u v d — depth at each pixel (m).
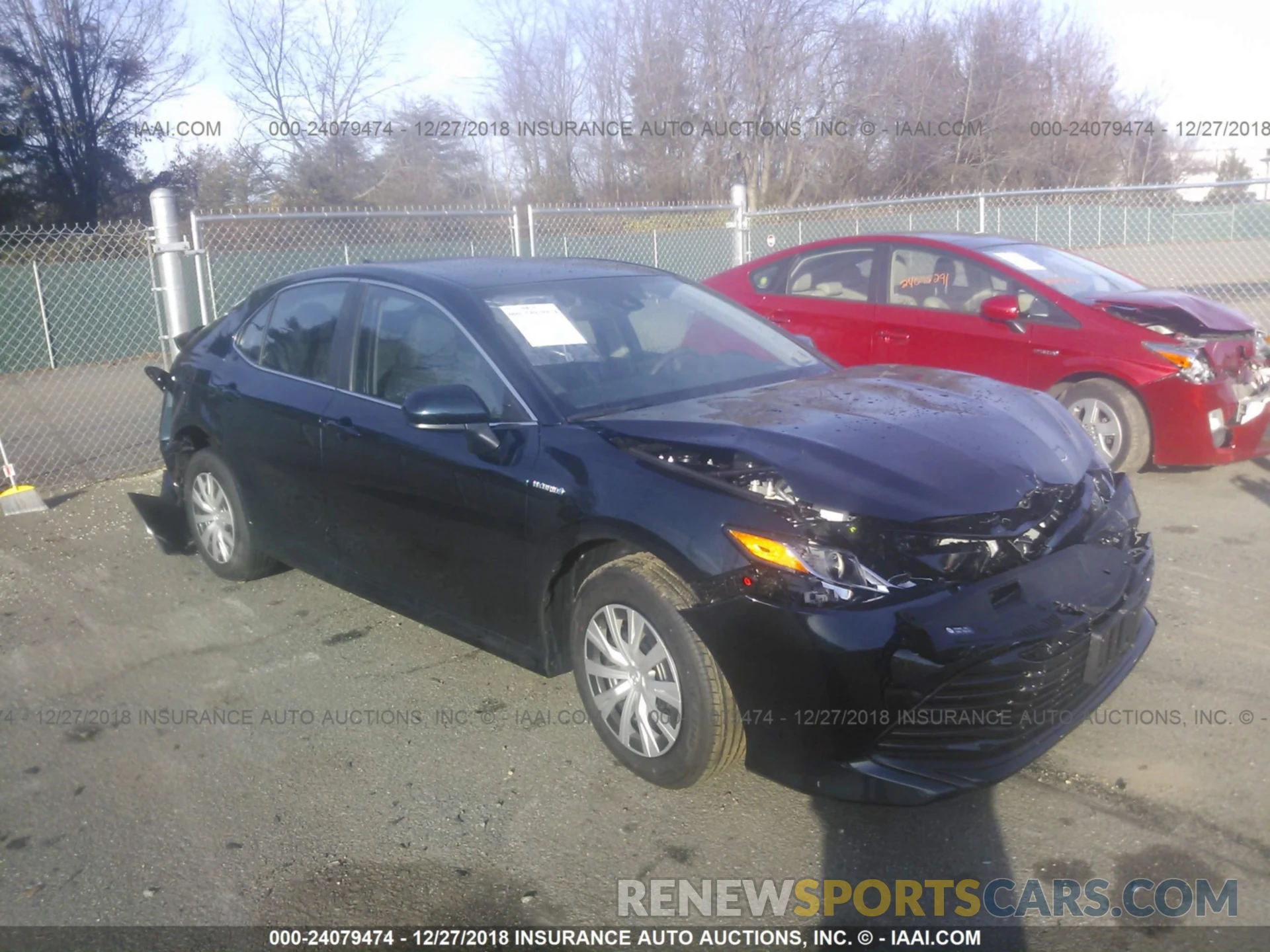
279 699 4.29
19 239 19.72
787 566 3.06
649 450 3.54
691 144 24.12
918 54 25.80
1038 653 3.10
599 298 4.57
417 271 4.62
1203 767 3.52
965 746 3.10
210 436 5.27
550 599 3.77
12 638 4.96
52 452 9.16
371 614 5.12
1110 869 3.06
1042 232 23.69
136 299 19.30
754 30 23.77
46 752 3.91
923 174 26.30
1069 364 6.77
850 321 7.70
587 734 3.93
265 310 5.23
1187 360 6.40
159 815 3.51
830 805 3.43
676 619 3.26
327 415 4.54
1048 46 27.97
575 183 24.44
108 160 28.64
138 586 5.56
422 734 3.97
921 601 3.04
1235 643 4.38
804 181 25.03
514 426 3.85
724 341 4.60
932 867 3.12
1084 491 3.57
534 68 23.98
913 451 3.37
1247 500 6.29
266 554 5.20
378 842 3.32
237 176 24.73
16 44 27.62
